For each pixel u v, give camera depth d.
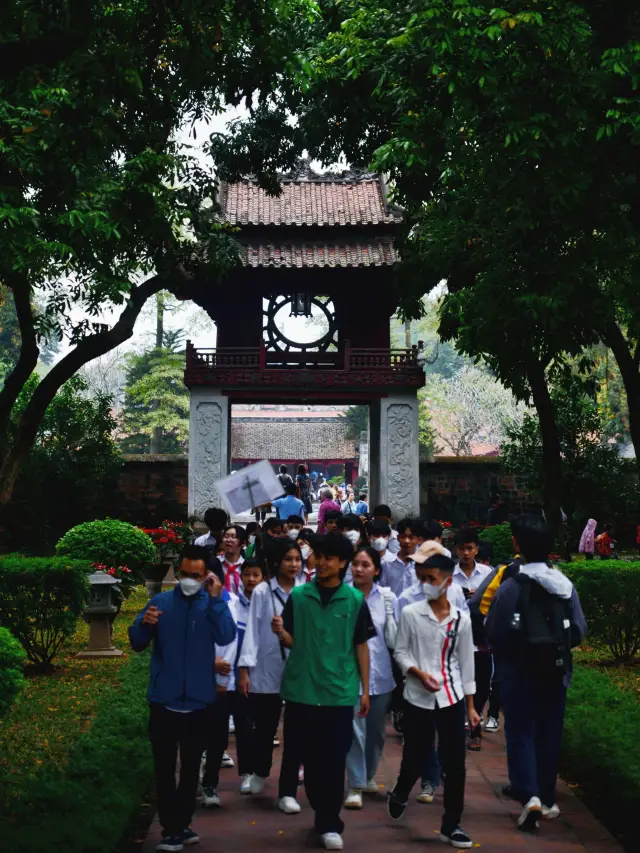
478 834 6.66
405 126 14.75
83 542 18.14
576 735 8.54
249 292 29.69
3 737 9.33
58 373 19.27
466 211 15.08
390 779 8.23
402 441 28.38
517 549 7.11
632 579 13.16
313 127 22.92
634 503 30.16
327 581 6.65
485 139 12.82
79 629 16.89
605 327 16.64
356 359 28.67
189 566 6.25
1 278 17.28
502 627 6.77
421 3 12.05
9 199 14.27
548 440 22.33
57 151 11.31
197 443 28.12
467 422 57.06
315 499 68.69
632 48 10.77
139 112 15.84
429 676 6.55
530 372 21.42
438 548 6.74
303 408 81.06
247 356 28.88
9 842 5.78
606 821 7.20
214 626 6.26
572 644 6.84
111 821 6.37
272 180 24.09
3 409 18.91
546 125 11.43
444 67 11.79
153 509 31.70
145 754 8.27
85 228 15.51
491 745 9.38
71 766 7.70
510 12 11.06
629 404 18.72
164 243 20.20
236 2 10.49
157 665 6.29
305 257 28.45
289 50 12.77
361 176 31.12
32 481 28.83
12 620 12.75
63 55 7.28
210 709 6.61
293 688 6.52
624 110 11.24
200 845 6.39
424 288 25.02
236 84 16.12
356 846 6.39
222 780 8.16
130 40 9.59
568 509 30.27
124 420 57.72
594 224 12.73
